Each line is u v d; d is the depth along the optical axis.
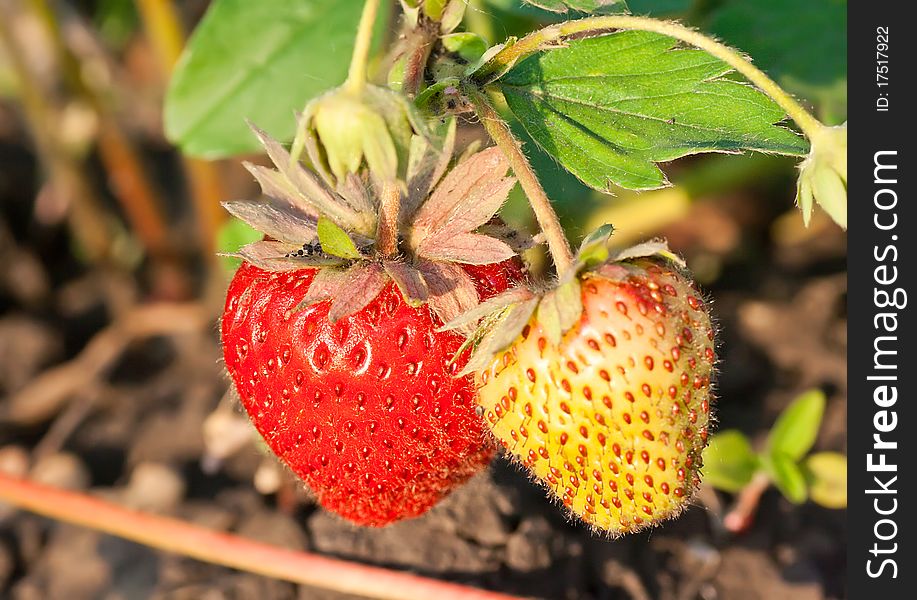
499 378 0.24
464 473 0.26
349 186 0.24
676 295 0.24
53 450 0.34
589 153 0.25
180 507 0.32
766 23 0.30
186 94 0.29
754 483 0.30
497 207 0.24
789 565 0.30
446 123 0.25
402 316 0.24
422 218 0.24
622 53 0.25
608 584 0.30
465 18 0.31
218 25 0.29
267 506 0.31
